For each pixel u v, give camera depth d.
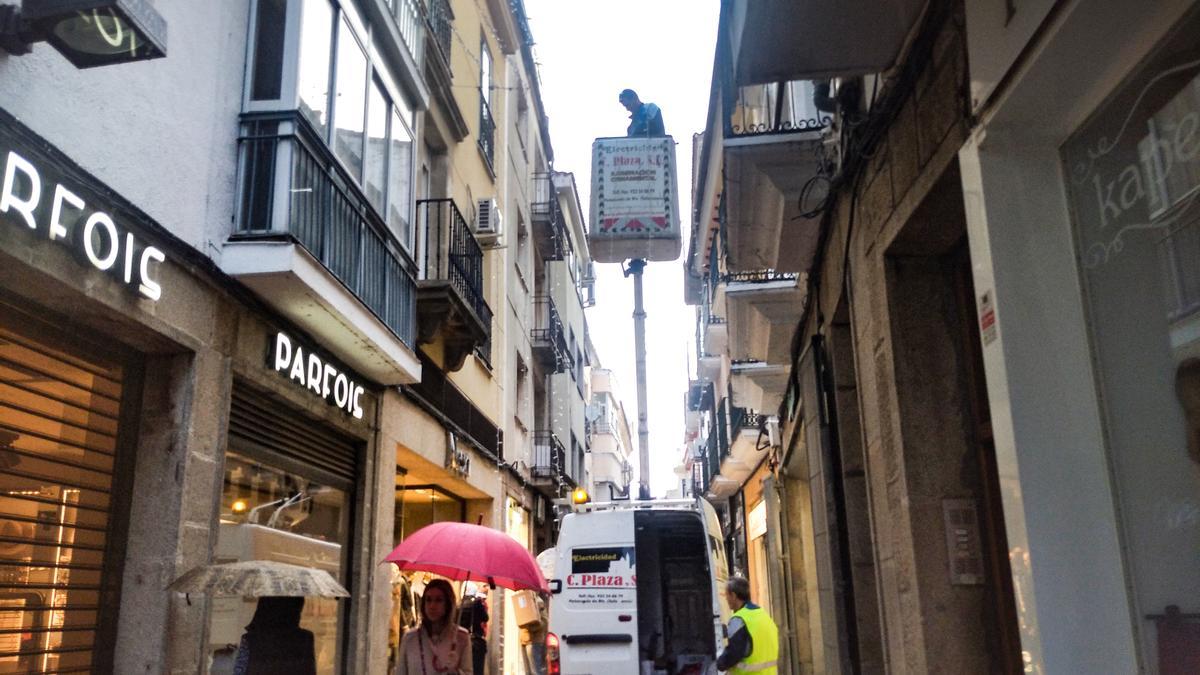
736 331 13.09
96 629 5.48
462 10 15.14
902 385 4.54
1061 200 3.24
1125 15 2.56
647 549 12.17
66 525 5.26
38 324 5.05
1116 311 2.92
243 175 6.78
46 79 4.69
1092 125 3.04
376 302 8.77
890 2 3.90
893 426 4.59
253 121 6.90
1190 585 2.54
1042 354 3.12
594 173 8.79
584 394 34.44
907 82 4.18
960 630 4.16
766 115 10.25
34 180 4.38
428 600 6.34
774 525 16.61
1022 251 3.21
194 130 6.24
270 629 6.11
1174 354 2.59
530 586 6.20
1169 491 2.65
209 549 6.21
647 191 8.71
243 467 7.14
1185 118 2.49
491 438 16.05
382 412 9.94
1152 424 2.72
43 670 5.01
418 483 13.77
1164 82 2.59
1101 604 2.93
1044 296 3.17
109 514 5.66
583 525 10.99
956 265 4.63
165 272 5.74
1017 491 3.04
